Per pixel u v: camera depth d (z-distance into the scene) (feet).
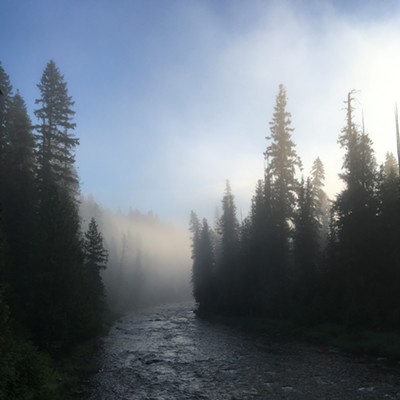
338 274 104.88
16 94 125.08
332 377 59.77
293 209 135.33
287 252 132.87
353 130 110.63
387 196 97.50
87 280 101.24
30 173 109.19
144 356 84.38
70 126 116.78
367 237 95.86
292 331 105.70
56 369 63.93
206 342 102.73
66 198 107.04
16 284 89.81
